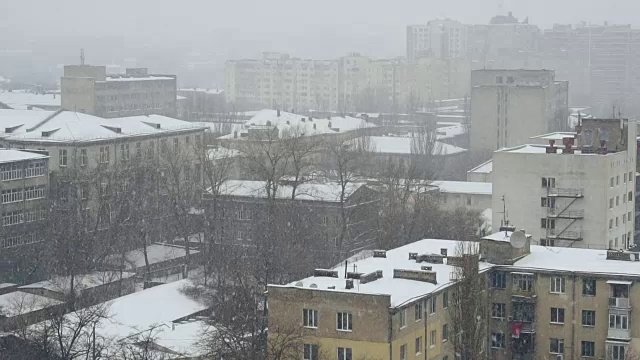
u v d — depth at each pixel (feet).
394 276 552.82
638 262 598.34
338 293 509.35
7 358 583.17
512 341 590.55
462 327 532.32
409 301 513.86
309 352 514.68
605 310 573.33
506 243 595.06
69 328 595.88
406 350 515.50
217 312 653.71
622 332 570.05
